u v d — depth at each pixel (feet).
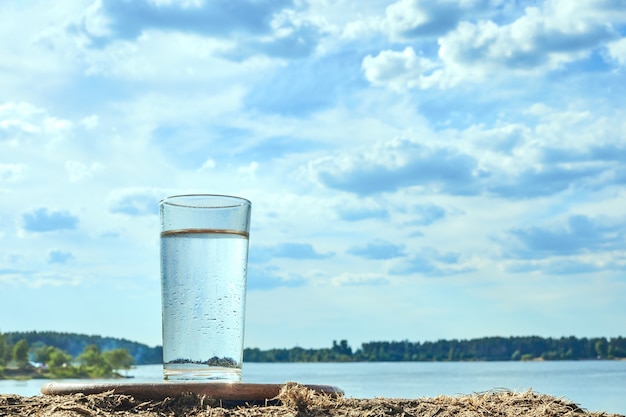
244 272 3.24
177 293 3.15
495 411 3.21
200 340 3.13
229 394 3.08
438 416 3.09
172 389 3.07
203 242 3.16
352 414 3.02
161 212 3.23
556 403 3.32
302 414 2.99
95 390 3.11
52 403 3.01
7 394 3.12
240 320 3.20
